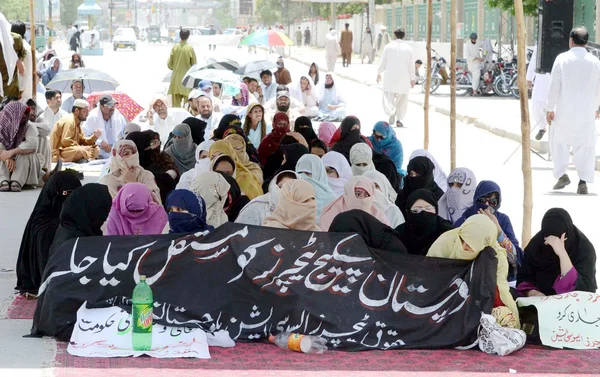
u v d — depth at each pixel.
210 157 8.65
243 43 24.47
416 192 6.58
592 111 11.50
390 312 5.95
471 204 7.48
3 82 11.91
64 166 12.95
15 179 11.38
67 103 15.36
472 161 14.36
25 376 5.07
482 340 5.84
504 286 6.08
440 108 22.16
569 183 11.75
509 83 24.59
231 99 16.06
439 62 26.56
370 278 6.01
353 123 10.18
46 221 6.75
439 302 5.98
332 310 5.91
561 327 5.97
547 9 14.03
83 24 84.31
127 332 5.69
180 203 6.27
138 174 8.23
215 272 5.99
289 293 5.94
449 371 5.41
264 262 5.99
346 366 5.47
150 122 13.58
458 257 6.08
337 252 6.05
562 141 11.59
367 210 7.02
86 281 5.89
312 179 7.86
